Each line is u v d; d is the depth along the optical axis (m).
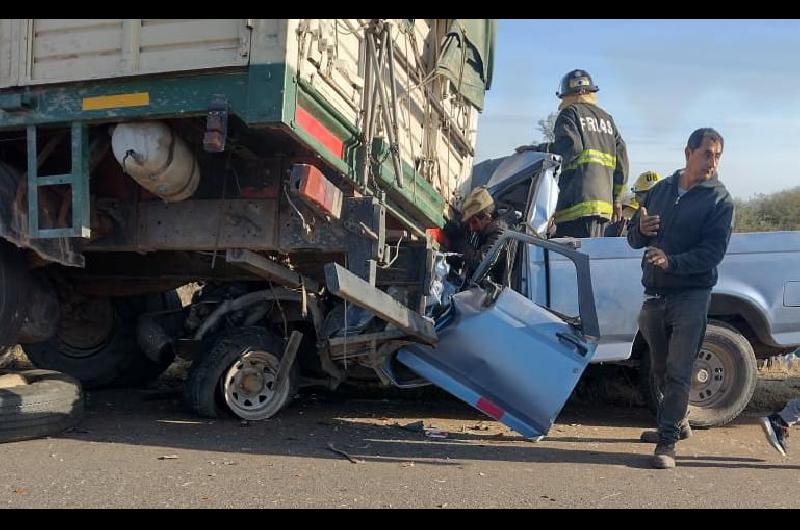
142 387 7.43
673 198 4.96
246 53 4.20
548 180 6.93
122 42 4.45
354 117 4.99
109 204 5.32
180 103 4.34
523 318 5.45
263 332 5.72
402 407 6.78
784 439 4.95
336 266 4.38
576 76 7.79
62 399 4.97
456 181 7.34
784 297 6.30
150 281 6.48
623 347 6.31
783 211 24.55
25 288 5.07
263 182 5.12
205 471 4.13
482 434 5.63
